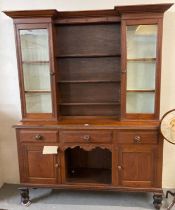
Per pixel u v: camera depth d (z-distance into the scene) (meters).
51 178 2.33
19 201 2.45
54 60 2.28
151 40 2.20
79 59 2.49
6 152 2.79
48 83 2.41
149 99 2.31
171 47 2.38
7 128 2.74
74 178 2.41
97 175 2.48
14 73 2.62
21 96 2.38
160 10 2.04
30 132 2.26
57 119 2.37
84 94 2.55
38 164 2.32
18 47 2.28
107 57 2.46
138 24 2.11
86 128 2.19
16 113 2.71
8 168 2.82
